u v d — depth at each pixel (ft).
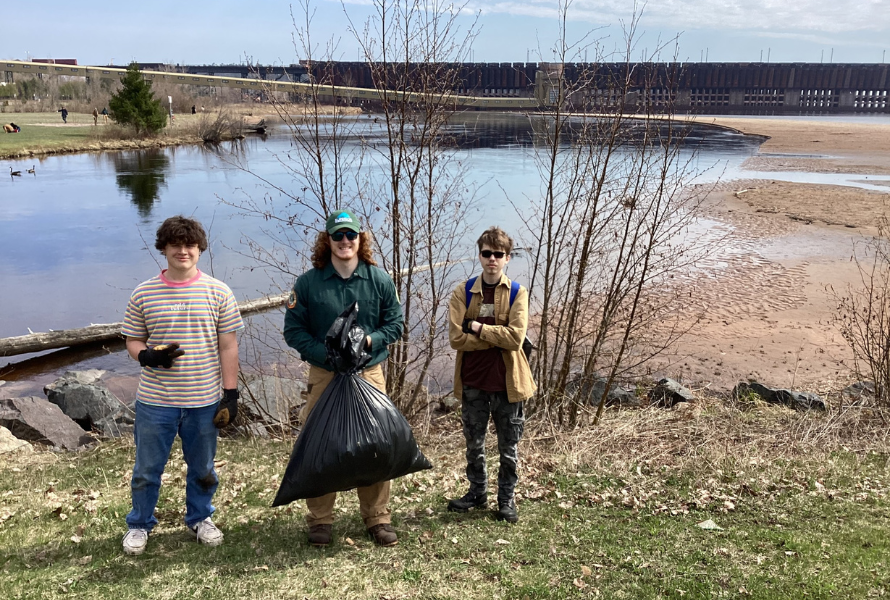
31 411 24.63
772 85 563.89
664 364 35.01
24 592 11.23
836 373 34.27
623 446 20.59
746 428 22.54
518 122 302.66
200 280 12.42
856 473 18.21
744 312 45.37
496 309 14.07
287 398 27.07
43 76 473.67
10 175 124.67
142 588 11.47
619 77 21.98
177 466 18.66
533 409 24.29
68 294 52.75
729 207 88.07
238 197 95.71
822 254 62.85
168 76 411.34
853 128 274.16
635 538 14.10
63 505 15.71
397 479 17.71
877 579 12.29
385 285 13.30
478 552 13.30
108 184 113.91
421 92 21.36
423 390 25.72
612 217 23.39
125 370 37.35
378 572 12.32
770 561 13.06
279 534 13.87
